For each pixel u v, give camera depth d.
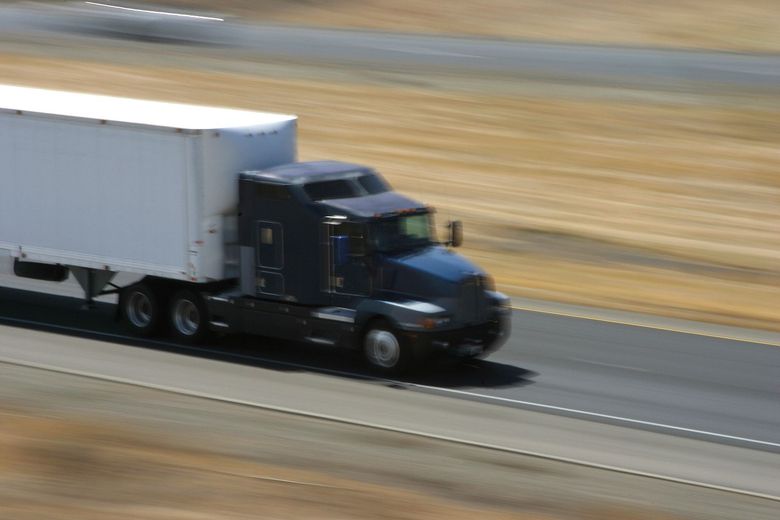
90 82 171.75
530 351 73.75
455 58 196.75
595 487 46.78
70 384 59.81
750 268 104.06
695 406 62.75
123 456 42.59
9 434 44.62
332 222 66.69
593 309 87.00
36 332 73.69
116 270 72.88
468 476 46.25
